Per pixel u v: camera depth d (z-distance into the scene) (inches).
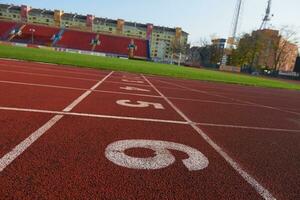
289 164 161.9
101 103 287.0
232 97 511.5
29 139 154.8
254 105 429.1
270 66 3395.7
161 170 132.7
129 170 128.9
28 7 5147.6
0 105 227.0
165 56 5275.6
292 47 3223.4
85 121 206.4
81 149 148.3
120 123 212.1
